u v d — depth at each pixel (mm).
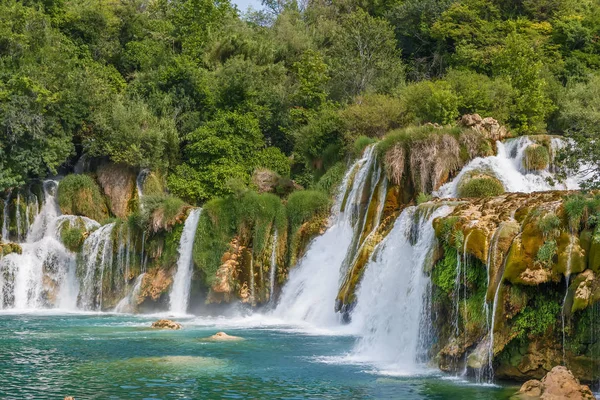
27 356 20250
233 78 49781
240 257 33531
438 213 21828
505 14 58656
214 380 16844
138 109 46688
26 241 41688
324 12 70938
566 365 15992
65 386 16016
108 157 45688
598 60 51312
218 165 44188
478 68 50219
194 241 34312
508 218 18000
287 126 49594
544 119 42594
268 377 17266
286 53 62281
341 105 48594
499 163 31125
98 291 37344
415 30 58719
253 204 33844
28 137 42938
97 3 66000
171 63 53219
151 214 36625
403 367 18797
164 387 15961
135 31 64062
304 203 33844
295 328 27547
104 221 40781
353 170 33781
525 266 16312
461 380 17078
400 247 23750
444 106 38656
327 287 30609
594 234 15789
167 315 33656
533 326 16391
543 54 51281
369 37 53688
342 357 20422
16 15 51125
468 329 17766
